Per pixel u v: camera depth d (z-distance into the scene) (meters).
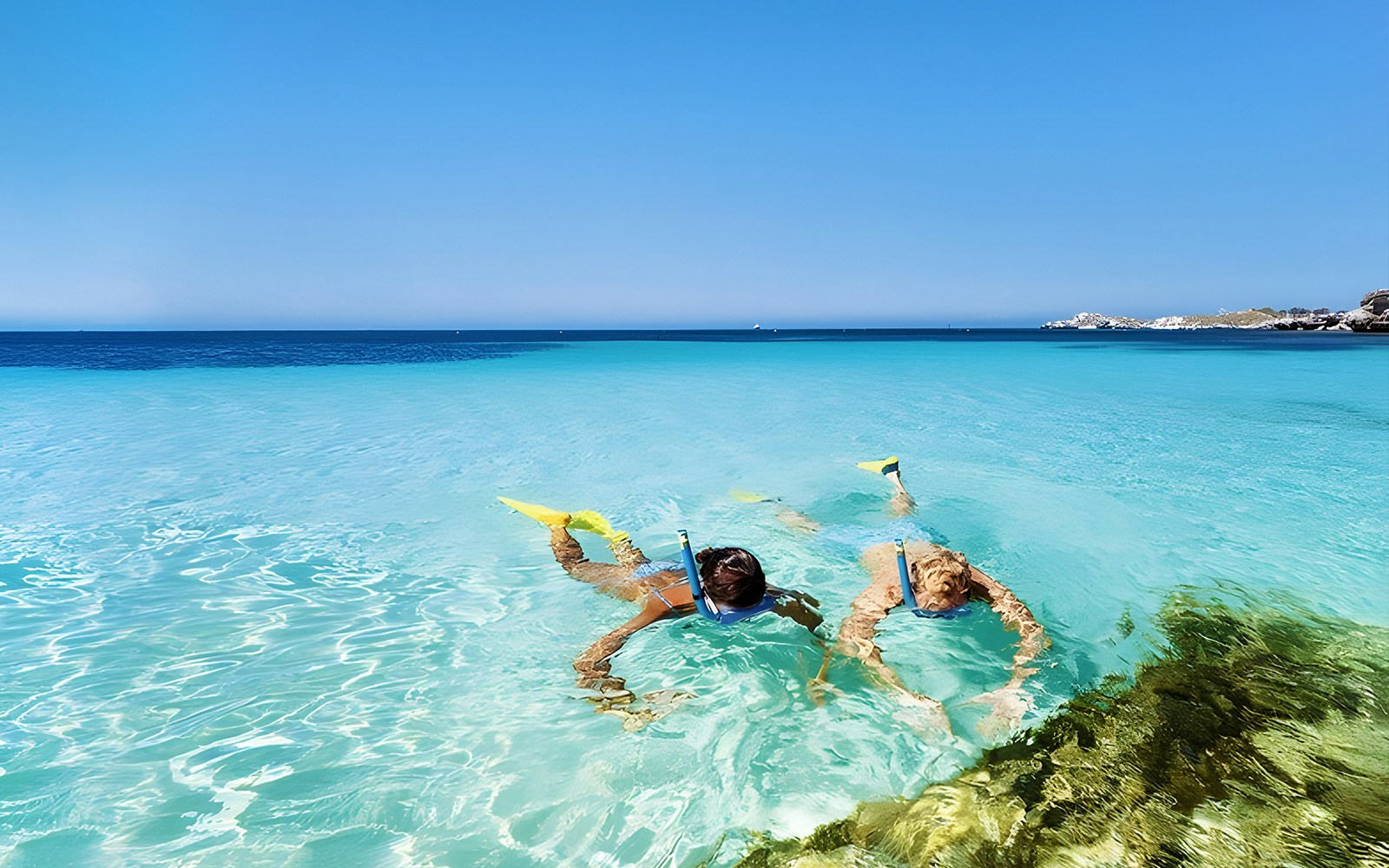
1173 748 2.51
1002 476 6.84
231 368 20.02
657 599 3.58
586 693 2.97
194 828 2.13
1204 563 4.47
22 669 3.11
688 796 2.32
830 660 3.20
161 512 5.55
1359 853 1.99
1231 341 49.97
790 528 5.23
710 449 8.09
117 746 2.55
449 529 5.21
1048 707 2.79
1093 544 4.81
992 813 2.20
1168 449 8.04
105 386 14.53
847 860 2.04
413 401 12.41
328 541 4.94
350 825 2.16
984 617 3.55
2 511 5.54
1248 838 2.06
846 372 18.98
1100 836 2.10
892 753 2.52
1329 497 6.00
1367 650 3.26
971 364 22.25
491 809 2.25
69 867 1.96
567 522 4.50
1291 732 2.60
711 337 83.69
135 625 3.59
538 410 11.24
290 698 2.91
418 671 3.15
